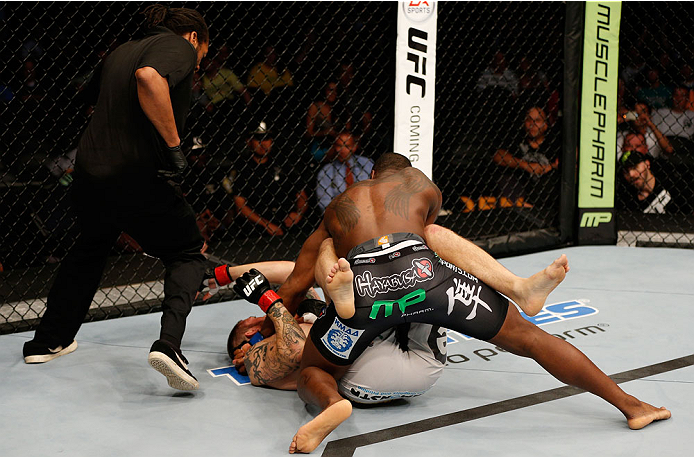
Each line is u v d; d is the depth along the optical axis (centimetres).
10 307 343
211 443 214
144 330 313
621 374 258
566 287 360
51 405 240
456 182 510
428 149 396
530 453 206
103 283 378
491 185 515
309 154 466
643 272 386
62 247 408
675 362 268
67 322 278
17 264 398
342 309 202
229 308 342
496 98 507
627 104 524
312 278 248
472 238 424
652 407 221
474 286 217
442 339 226
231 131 440
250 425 226
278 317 243
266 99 467
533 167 496
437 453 206
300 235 473
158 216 252
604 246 446
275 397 246
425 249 217
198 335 307
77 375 265
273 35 473
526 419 227
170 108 230
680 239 454
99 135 243
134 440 216
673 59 521
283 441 215
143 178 243
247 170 456
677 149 513
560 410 233
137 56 240
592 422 224
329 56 475
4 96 414
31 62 416
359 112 470
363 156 477
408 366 223
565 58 426
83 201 253
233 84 457
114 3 422
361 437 216
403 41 379
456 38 502
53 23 390
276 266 289
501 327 216
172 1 446
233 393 250
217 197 452
